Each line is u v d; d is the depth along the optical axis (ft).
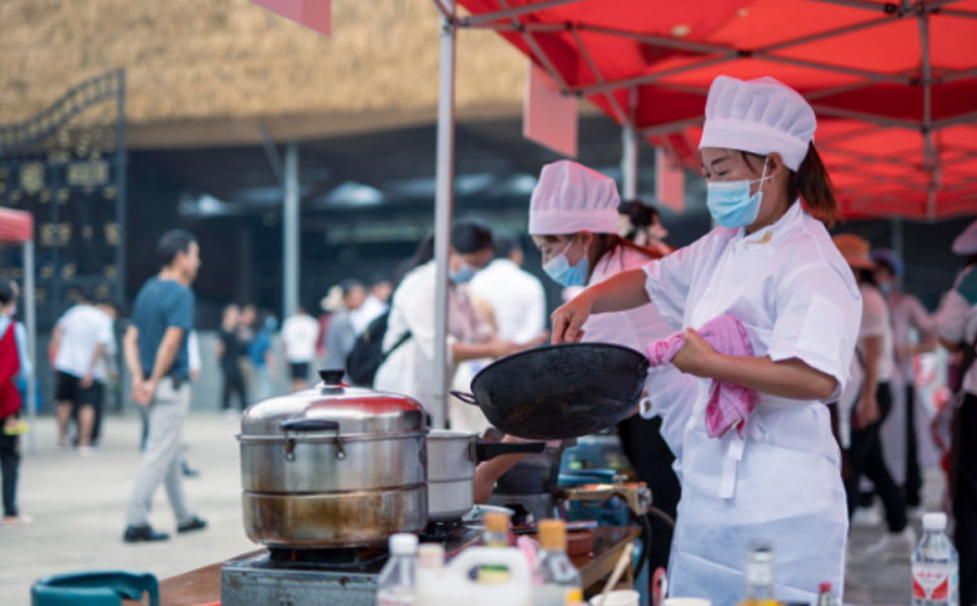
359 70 46.93
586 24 14.39
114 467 32.17
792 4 13.61
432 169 62.13
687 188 58.54
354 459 5.92
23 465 32.71
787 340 6.56
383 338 15.11
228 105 49.11
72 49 52.31
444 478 6.98
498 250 22.99
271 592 6.04
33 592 5.52
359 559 6.16
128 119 51.03
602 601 6.01
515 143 53.93
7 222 33.12
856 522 22.65
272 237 81.41
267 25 48.70
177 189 67.92
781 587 6.79
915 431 24.25
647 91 18.69
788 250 6.89
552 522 5.29
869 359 18.53
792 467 6.84
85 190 53.42
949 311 13.98
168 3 50.29
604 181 9.80
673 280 7.94
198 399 59.72
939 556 6.75
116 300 52.95
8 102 53.42
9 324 22.26
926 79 15.57
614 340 9.49
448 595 4.72
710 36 14.90
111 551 18.88
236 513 23.31
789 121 6.89
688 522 7.29
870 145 22.47
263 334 55.72
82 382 36.58
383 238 81.15
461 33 45.14
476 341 15.46
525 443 7.09
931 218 29.43
